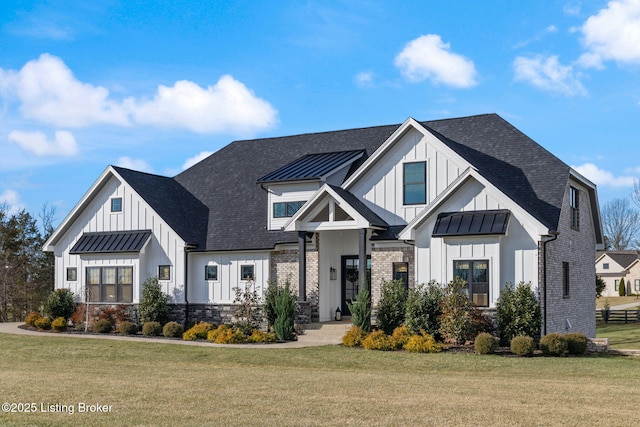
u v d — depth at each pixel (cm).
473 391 1695
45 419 1319
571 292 3016
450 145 2972
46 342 2850
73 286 3606
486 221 2656
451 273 2709
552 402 1541
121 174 3500
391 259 3014
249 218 3459
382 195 3083
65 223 3612
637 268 9769
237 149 3975
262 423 1293
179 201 3688
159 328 3144
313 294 3184
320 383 1806
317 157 3531
